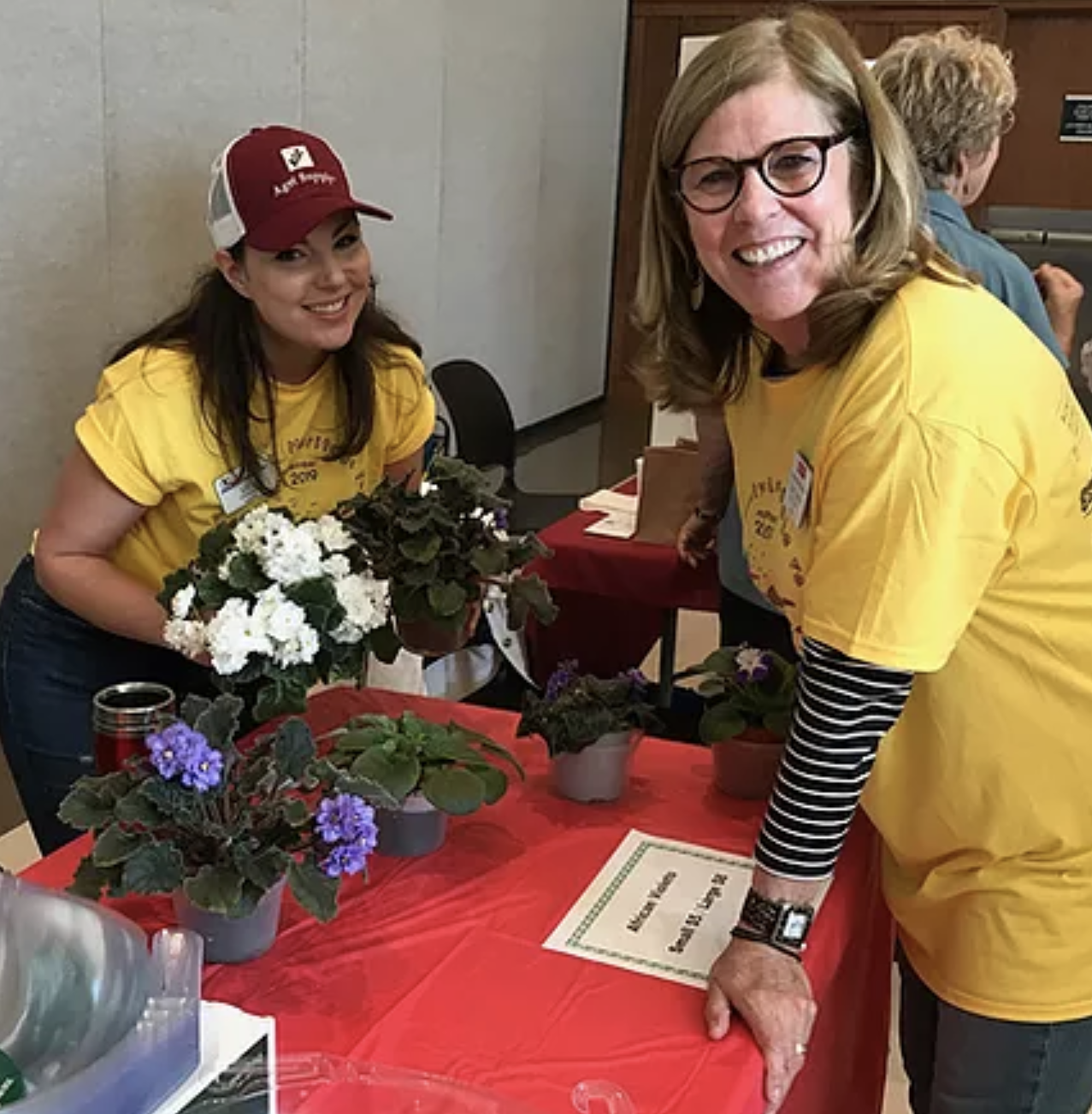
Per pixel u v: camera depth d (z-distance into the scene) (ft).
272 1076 2.82
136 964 2.67
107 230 10.38
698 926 4.06
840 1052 4.85
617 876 4.35
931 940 4.51
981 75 6.91
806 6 3.95
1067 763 4.09
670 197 4.23
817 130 3.64
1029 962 4.28
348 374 5.90
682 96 3.80
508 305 20.25
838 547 3.56
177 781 3.56
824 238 3.69
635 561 9.05
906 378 3.51
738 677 5.03
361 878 4.28
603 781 4.87
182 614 4.49
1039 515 3.77
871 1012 5.41
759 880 3.74
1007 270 6.54
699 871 4.40
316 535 4.65
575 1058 3.41
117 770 4.21
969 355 3.53
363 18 14.03
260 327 5.66
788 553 4.18
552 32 20.21
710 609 9.00
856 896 4.42
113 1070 2.46
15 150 9.37
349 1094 3.09
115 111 10.30
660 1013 3.61
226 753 3.69
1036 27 20.43
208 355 5.56
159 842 3.51
